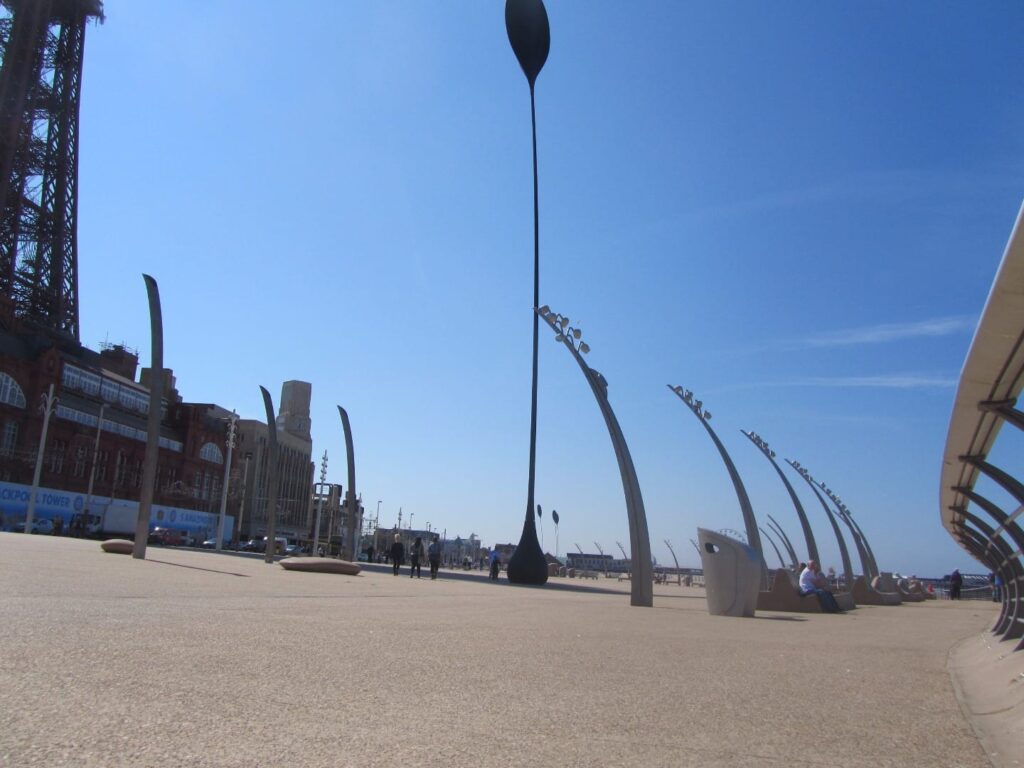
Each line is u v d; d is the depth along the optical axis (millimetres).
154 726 4695
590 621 15031
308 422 159750
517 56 46625
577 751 4809
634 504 23047
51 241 94000
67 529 72562
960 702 7371
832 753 5121
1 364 72688
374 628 10836
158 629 8789
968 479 12562
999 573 14445
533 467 42375
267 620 10727
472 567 99875
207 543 92250
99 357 97938
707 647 11242
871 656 11172
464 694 6402
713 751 5012
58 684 5570
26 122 90562
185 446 104000
